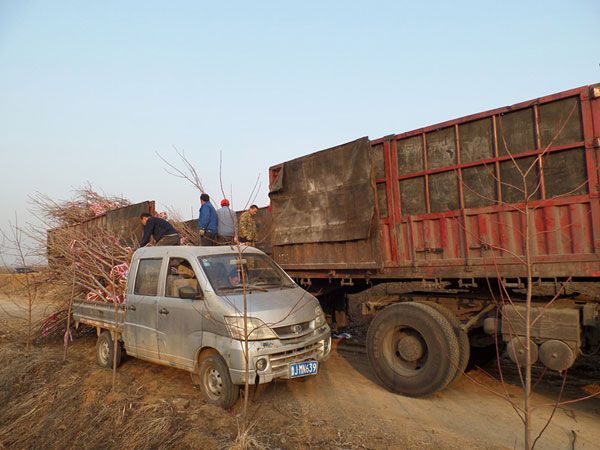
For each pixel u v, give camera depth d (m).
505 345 5.54
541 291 5.55
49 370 7.16
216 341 5.19
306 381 6.30
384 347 5.88
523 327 4.81
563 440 4.25
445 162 5.68
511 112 5.10
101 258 8.27
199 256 6.00
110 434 4.85
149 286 6.47
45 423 5.52
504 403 5.29
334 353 7.95
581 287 5.31
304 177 7.35
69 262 8.64
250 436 4.22
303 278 7.72
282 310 5.43
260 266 6.47
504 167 5.14
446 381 5.26
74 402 5.82
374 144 6.50
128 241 9.78
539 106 4.89
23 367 7.31
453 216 5.54
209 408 4.97
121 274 7.65
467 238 5.38
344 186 6.64
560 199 4.67
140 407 5.21
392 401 5.48
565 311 4.59
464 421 4.78
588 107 4.52
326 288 8.00
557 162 4.73
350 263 6.60
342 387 6.05
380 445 4.18
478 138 5.38
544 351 4.64
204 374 5.35
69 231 8.80
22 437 5.41
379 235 6.19
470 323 5.39
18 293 9.68
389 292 7.77
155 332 6.11
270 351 5.05
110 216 11.05
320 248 7.11
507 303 5.27
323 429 4.54
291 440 4.32
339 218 6.70
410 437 4.35
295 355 5.33
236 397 5.12
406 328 5.84
